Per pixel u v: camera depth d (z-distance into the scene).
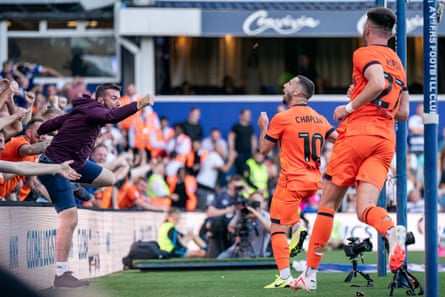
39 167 13.90
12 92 17.34
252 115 40.78
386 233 11.82
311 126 16.47
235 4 39.56
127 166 23.52
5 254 13.39
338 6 39.81
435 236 10.75
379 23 12.92
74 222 16.09
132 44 39.94
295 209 16.55
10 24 41.12
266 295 15.30
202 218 32.50
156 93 40.66
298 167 16.44
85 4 40.72
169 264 23.39
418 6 39.78
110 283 18.69
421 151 39.12
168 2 39.66
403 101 13.27
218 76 41.56
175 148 36.94
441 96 41.19
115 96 17.17
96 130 16.50
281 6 39.69
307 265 14.31
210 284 18.20
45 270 16.03
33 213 15.25
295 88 16.70
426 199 10.79
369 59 12.62
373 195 12.45
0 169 13.59
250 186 35.91
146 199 33.28
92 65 41.25
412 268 23.27
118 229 24.52
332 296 14.92
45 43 41.19
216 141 38.19
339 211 35.62
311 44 42.22
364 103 12.48
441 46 42.94
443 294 15.06
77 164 16.39
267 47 42.00
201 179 37.28
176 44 40.94
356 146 12.71
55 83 39.56
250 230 26.77
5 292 4.72
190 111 39.50
